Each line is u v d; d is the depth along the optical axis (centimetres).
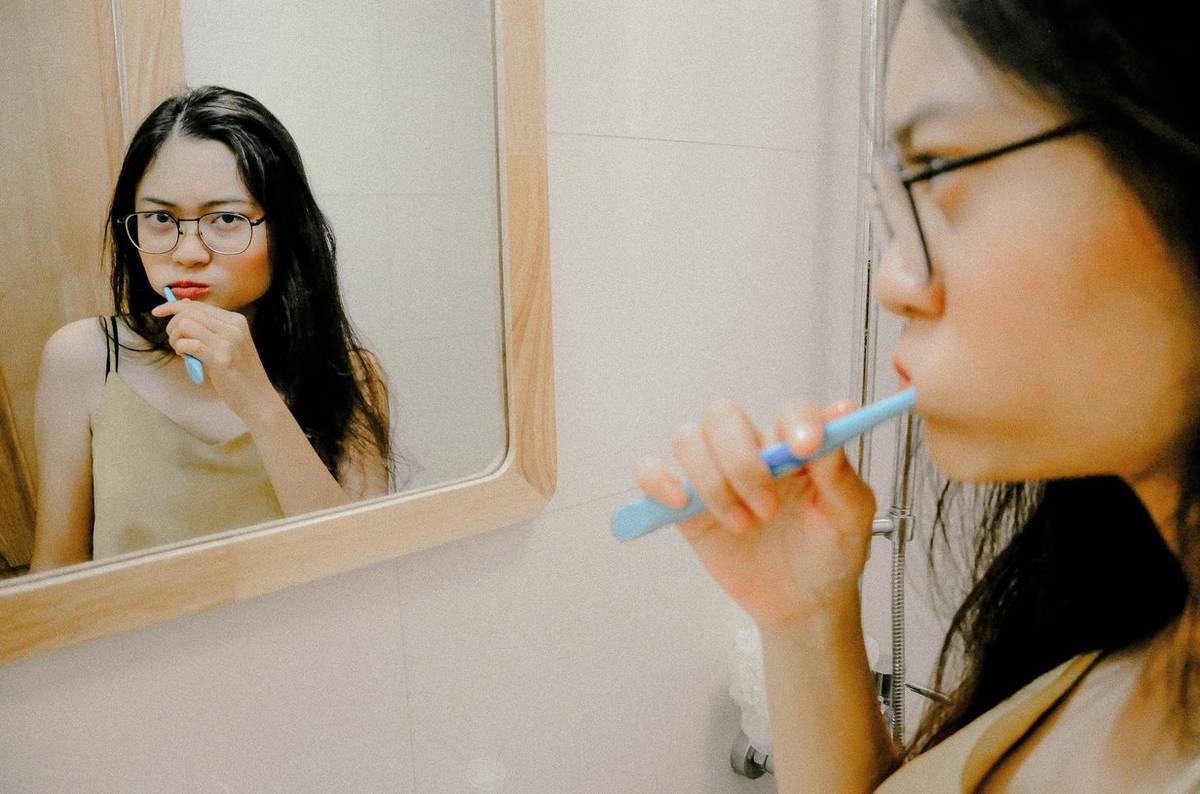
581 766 82
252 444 56
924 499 101
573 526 78
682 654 90
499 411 69
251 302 55
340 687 65
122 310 50
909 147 27
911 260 28
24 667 52
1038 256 24
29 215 47
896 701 83
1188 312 23
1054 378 25
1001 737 38
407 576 68
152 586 53
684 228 84
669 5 79
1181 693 30
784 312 96
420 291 63
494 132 65
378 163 59
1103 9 22
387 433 63
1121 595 35
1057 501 39
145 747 56
